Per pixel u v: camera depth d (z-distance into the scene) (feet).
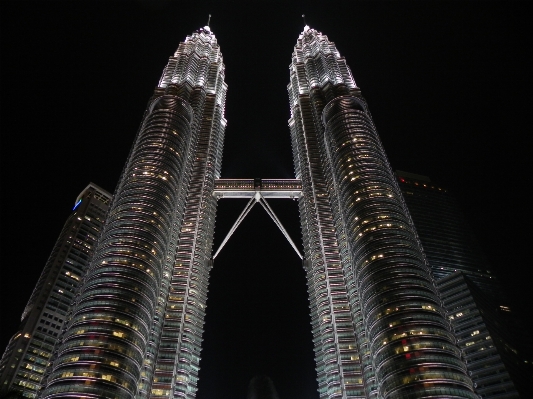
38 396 408.26
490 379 584.40
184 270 611.06
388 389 392.88
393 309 440.86
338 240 640.99
